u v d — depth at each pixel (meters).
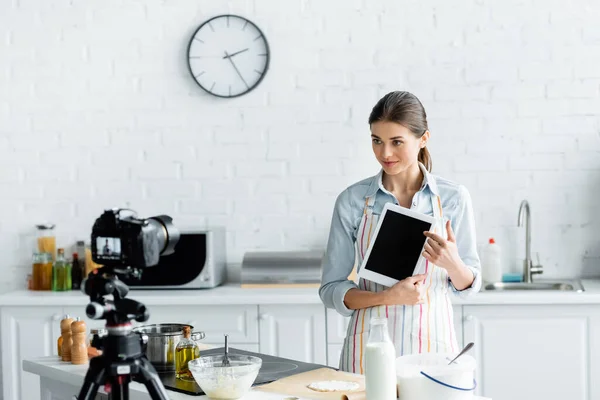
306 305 3.94
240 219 4.45
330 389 2.22
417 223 2.61
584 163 4.27
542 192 4.30
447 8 4.31
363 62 4.36
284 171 4.42
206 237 4.09
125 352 1.94
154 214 4.48
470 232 2.69
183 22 4.44
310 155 4.40
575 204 4.29
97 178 4.50
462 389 2.03
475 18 4.30
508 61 4.29
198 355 2.44
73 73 4.49
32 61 4.50
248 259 4.17
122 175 4.49
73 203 4.51
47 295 4.10
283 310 3.95
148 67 4.46
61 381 2.64
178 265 4.10
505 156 4.31
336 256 2.77
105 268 2.03
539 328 3.78
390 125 2.55
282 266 4.13
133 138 4.48
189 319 3.98
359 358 2.62
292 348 3.95
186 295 3.97
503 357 3.80
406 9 4.33
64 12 4.48
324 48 4.37
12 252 4.54
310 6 4.38
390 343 2.07
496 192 4.32
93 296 1.99
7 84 4.51
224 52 4.41
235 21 4.40
